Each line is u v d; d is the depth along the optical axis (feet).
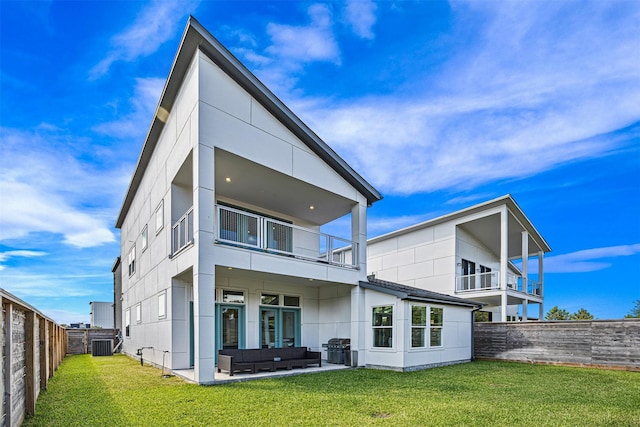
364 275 41.04
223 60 30.27
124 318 61.05
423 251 69.46
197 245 27.43
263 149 32.71
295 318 43.73
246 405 20.35
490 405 20.95
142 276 46.50
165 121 38.06
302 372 32.42
